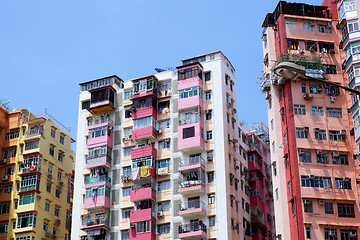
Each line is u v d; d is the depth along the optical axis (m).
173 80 58.47
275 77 51.28
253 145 62.94
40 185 60.69
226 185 51.81
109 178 56.47
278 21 53.19
